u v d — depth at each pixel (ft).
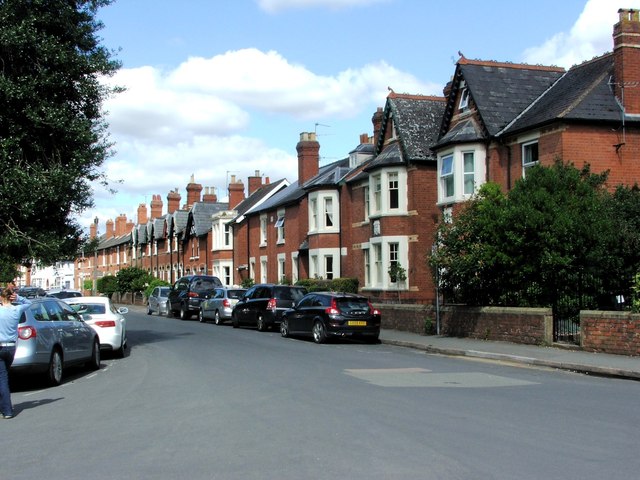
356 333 64.59
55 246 55.11
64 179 52.85
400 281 92.38
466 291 64.13
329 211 114.52
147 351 59.77
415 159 91.50
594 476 18.94
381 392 34.17
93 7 58.23
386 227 93.86
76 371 47.96
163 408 30.86
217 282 116.88
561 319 54.85
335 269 112.47
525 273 56.54
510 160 76.84
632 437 23.67
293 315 71.51
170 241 217.56
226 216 170.81
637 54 71.26
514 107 81.30
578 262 54.34
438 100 101.35
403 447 22.45
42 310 41.52
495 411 28.71
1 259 55.77
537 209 55.47
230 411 29.50
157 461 21.40
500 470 19.58
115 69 58.08
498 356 50.03
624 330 46.96
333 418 27.48
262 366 46.01
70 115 55.57
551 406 29.89
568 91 76.43
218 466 20.59
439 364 47.44
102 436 25.41
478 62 86.02
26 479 19.81
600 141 69.77
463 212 64.39
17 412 31.55
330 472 19.65
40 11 53.98
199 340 70.28
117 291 226.58
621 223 55.98
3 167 50.57
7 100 50.78
